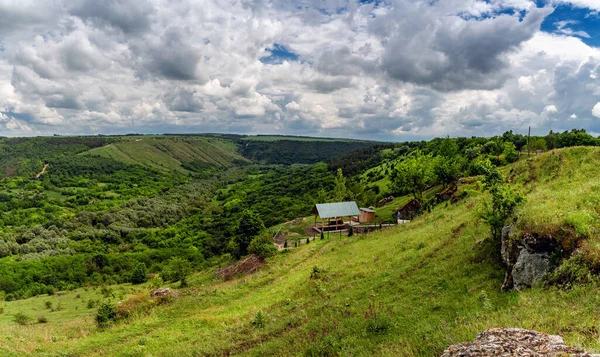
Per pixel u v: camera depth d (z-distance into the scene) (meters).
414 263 26.48
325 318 20.38
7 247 91.50
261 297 31.73
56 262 85.06
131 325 28.83
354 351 14.78
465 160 82.06
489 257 21.81
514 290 16.30
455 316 15.80
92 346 25.02
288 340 18.70
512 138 93.69
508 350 7.36
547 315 11.90
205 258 92.50
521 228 17.89
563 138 81.56
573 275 13.80
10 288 72.25
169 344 23.58
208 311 30.39
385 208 74.31
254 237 58.22
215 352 20.12
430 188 79.06
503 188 22.94
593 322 10.12
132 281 70.50
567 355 6.52
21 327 31.39
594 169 33.47
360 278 27.78
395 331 15.89
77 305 51.88
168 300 34.50
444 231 32.22
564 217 16.09
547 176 38.16
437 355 11.58
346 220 71.88
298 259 43.97
